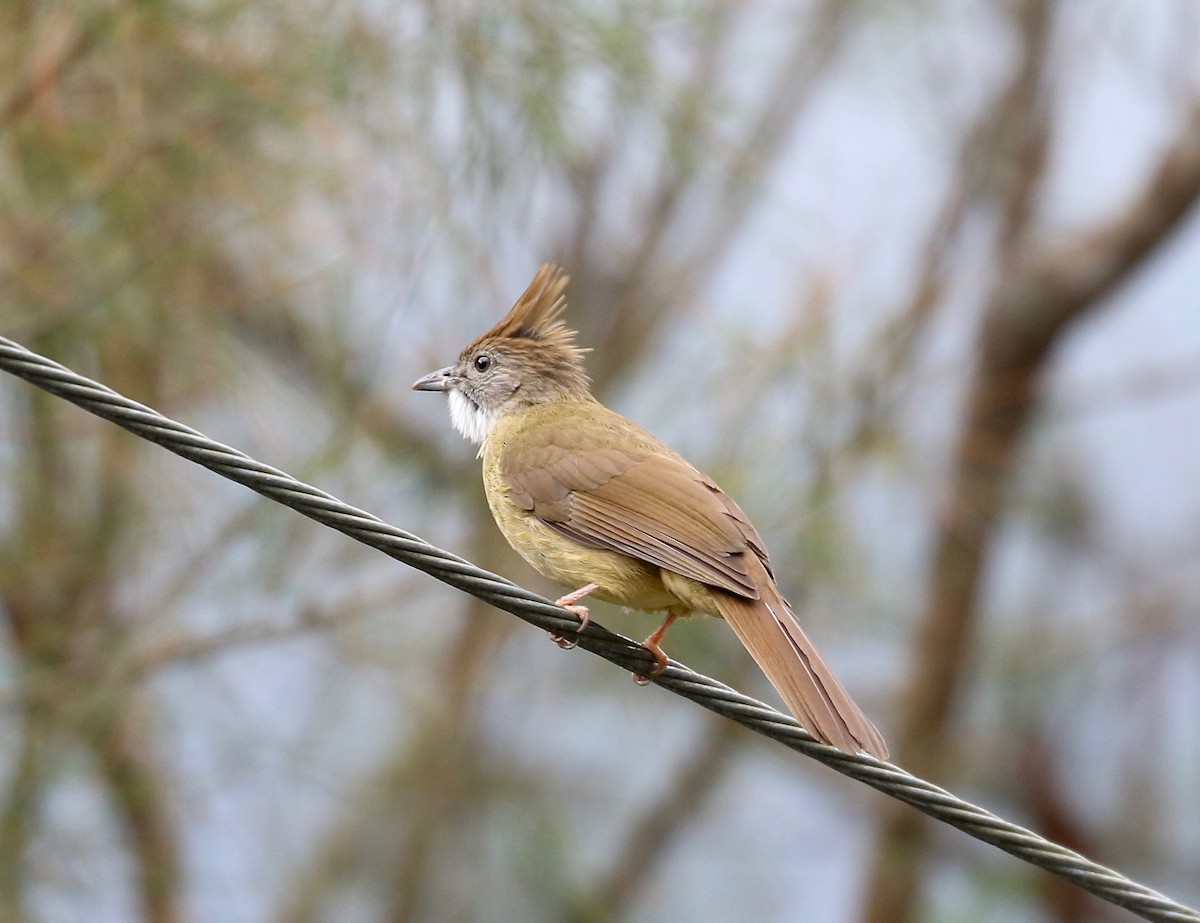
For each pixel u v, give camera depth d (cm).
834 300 1391
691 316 1460
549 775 1720
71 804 1366
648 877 1903
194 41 1197
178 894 1469
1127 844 2030
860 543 1438
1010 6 1870
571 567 902
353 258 1281
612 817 1823
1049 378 1852
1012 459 1834
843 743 737
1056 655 1942
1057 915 1969
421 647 1579
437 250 1258
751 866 1970
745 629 812
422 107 1241
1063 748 2033
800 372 1366
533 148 1259
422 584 1377
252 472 712
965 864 1942
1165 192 1786
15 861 1320
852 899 1927
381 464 1350
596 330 1617
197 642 1342
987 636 1897
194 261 1274
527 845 1659
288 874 1569
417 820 1611
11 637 1367
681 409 1389
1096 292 1808
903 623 1744
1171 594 1978
